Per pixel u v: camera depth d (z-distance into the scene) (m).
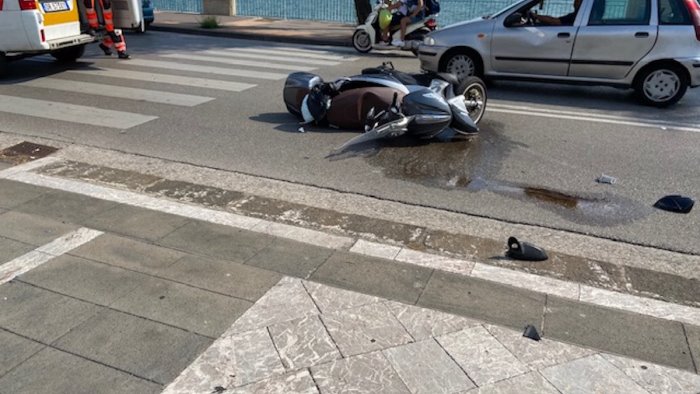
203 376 2.87
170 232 4.41
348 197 5.29
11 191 5.17
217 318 3.33
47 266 3.86
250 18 22.09
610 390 2.83
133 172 5.82
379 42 14.28
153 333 3.18
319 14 22.42
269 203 5.11
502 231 4.67
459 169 6.07
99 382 2.81
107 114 7.96
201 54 13.35
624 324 3.39
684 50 8.82
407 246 4.34
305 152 6.52
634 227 4.79
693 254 4.35
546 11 12.27
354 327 3.27
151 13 18.31
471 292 3.68
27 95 8.95
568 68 9.58
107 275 3.76
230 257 4.04
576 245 4.45
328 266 3.95
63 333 3.17
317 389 2.79
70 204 4.91
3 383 2.79
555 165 6.25
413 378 2.88
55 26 10.10
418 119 6.51
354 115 7.14
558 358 3.05
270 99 8.99
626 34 9.05
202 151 6.52
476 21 10.23
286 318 3.34
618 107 9.04
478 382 2.86
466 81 7.62
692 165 6.33
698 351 3.16
